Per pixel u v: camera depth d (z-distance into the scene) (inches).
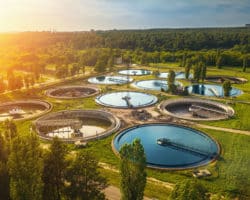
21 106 6176.2
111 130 4512.8
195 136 4461.1
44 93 6870.1
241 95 6673.2
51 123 4798.2
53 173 2346.2
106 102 6166.3
